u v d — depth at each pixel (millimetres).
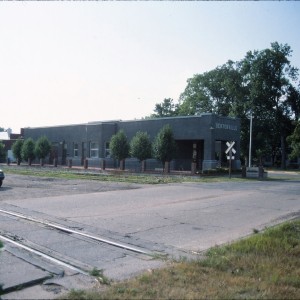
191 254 7102
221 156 35406
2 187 19938
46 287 5238
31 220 10375
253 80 62281
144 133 32719
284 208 13578
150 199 15539
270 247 7293
